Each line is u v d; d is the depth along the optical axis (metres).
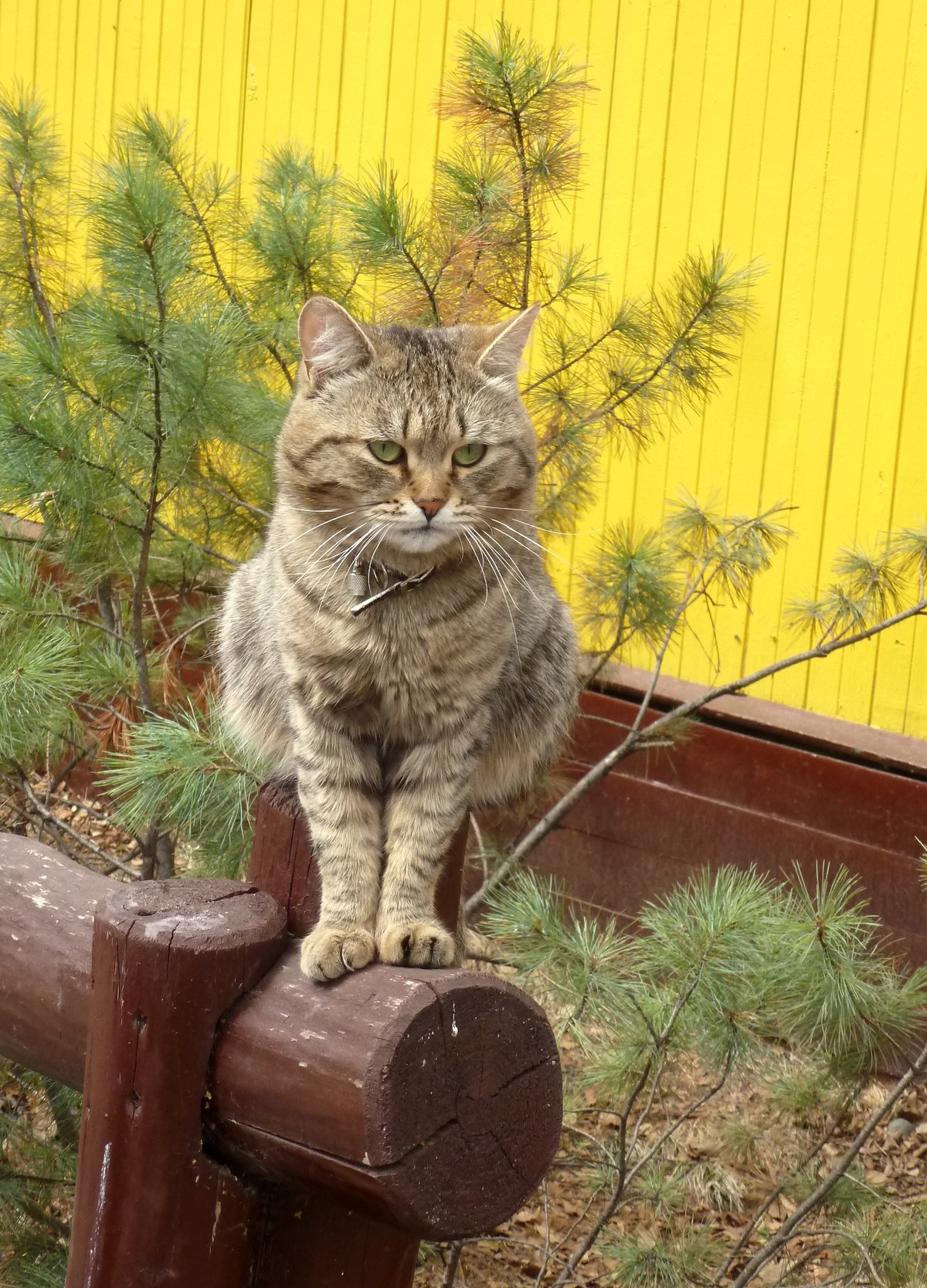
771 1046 1.19
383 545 1.06
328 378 1.08
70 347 1.21
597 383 1.41
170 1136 0.86
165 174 1.34
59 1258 1.17
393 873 1.03
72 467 1.18
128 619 1.46
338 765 1.04
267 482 1.39
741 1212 1.30
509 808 1.29
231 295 1.34
